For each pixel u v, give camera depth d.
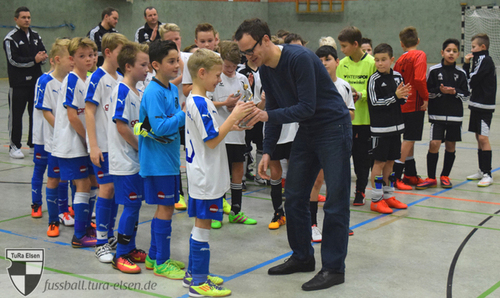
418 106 4.92
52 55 3.79
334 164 2.70
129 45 2.96
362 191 4.55
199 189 2.58
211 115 2.59
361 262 3.12
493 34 19.89
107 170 3.18
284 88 2.72
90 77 3.23
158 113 2.69
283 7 23.62
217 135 2.54
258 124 5.15
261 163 3.01
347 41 4.50
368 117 4.43
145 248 3.40
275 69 2.65
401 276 2.89
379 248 3.38
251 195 4.99
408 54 4.94
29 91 6.55
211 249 3.40
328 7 22.73
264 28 2.56
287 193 2.91
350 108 3.86
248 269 3.03
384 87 4.15
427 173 5.49
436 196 4.84
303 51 2.57
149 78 4.33
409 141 5.02
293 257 2.99
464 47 20.48
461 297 2.59
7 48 6.29
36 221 4.02
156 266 2.92
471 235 3.64
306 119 2.73
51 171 3.61
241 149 3.95
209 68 2.60
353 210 4.39
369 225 3.93
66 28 18.28
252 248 3.43
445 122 5.03
